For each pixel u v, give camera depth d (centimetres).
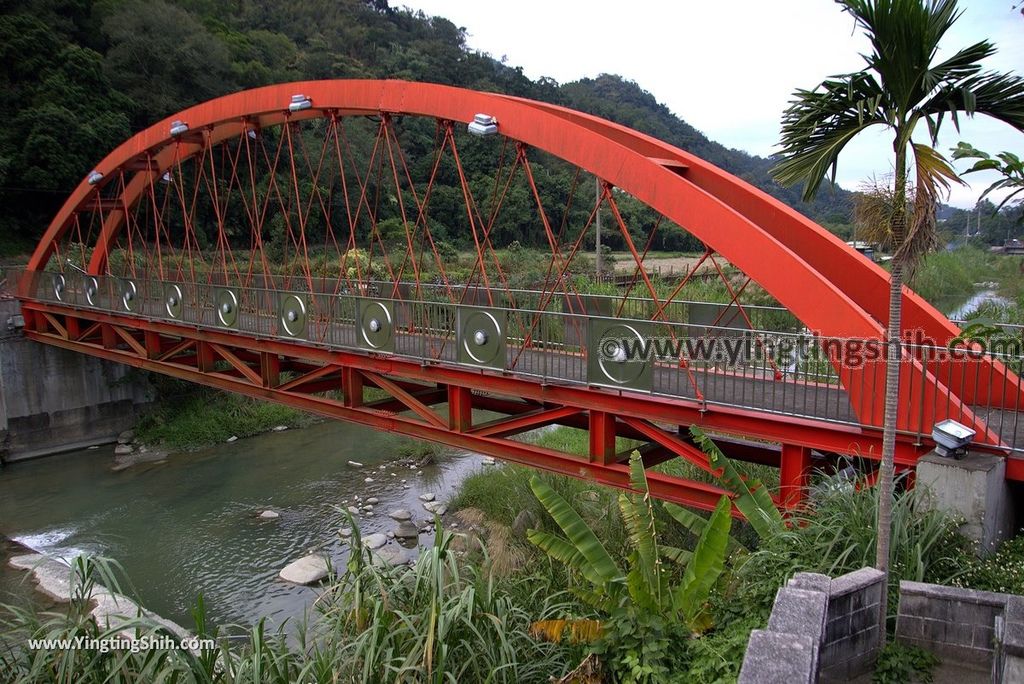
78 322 1952
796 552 562
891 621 495
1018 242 5838
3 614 1031
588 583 628
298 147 3906
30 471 1872
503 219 3697
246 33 4722
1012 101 436
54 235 2125
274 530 1408
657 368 983
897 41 416
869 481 643
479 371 966
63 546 1362
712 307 1116
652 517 597
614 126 989
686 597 532
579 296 1231
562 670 543
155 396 2245
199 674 493
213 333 1448
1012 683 362
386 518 1433
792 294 724
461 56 5841
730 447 892
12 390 1975
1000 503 593
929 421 639
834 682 446
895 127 444
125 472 1816
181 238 3753
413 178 4159
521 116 999
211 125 1568
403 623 526
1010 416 719
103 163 1919
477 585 576
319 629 588
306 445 1975
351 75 4872
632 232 4584
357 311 1111
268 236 3844
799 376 918
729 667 463
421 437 1071
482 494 1403
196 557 1299
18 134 2933
